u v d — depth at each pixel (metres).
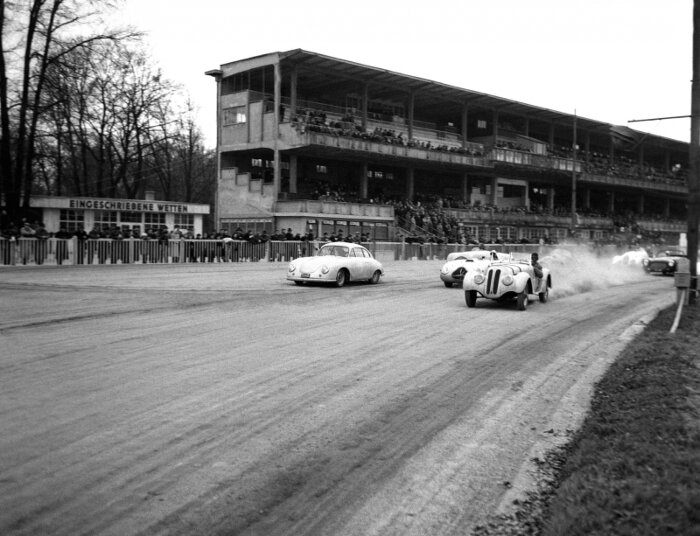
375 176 55.59
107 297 15.41
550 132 69.56
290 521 4.08
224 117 49.06
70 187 61.62
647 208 90.62
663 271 32.44
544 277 17.58
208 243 30.16
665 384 7.01
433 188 60.84
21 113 32.19
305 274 20.14
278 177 45.22
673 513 3.66
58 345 9.22
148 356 8.70
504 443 5.68
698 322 12.23
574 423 6.29
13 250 23.55
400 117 57.84
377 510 4.29
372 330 11.78
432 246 42.28
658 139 78.44
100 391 6.83
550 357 9.73
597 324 13.57
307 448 5.39
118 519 3.99
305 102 51.28
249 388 7.23
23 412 6.00
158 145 54.19
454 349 10.12
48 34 32.62
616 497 4.00
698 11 15.21
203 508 4.20
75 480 4.54
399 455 5.31
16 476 4.57
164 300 15.20
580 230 68.31
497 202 66.56
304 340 10.46
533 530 4.03
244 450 5.27
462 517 4.21
